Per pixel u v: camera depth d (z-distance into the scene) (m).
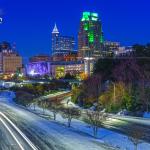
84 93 152.50
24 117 114.19
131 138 59.44
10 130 82.44
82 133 75.00
